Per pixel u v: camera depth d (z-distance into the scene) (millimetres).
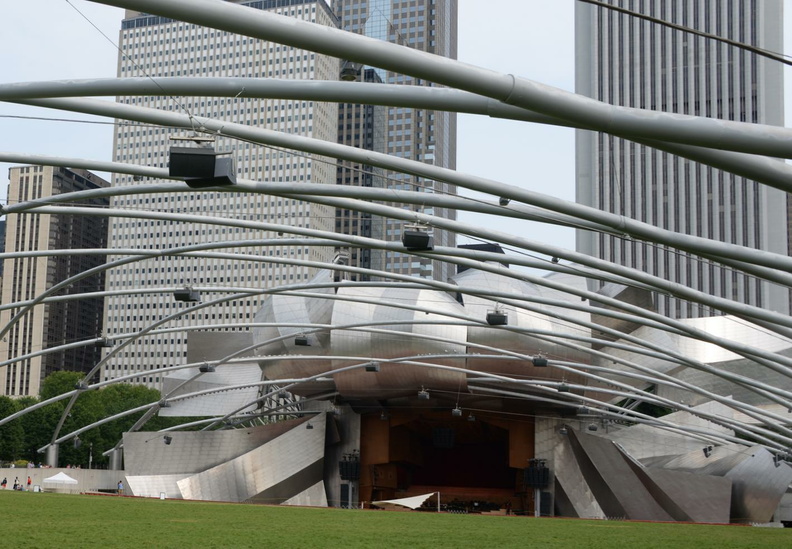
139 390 144375
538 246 34594
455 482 94688
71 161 31000
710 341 41938
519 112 18328
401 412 80000
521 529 38906
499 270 40969
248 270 191125
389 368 67938
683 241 27219
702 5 160750
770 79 157250
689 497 70375
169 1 15172
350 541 28734
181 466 77562
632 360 73062
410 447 86000
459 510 79188
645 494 72688
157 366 197750
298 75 176625
